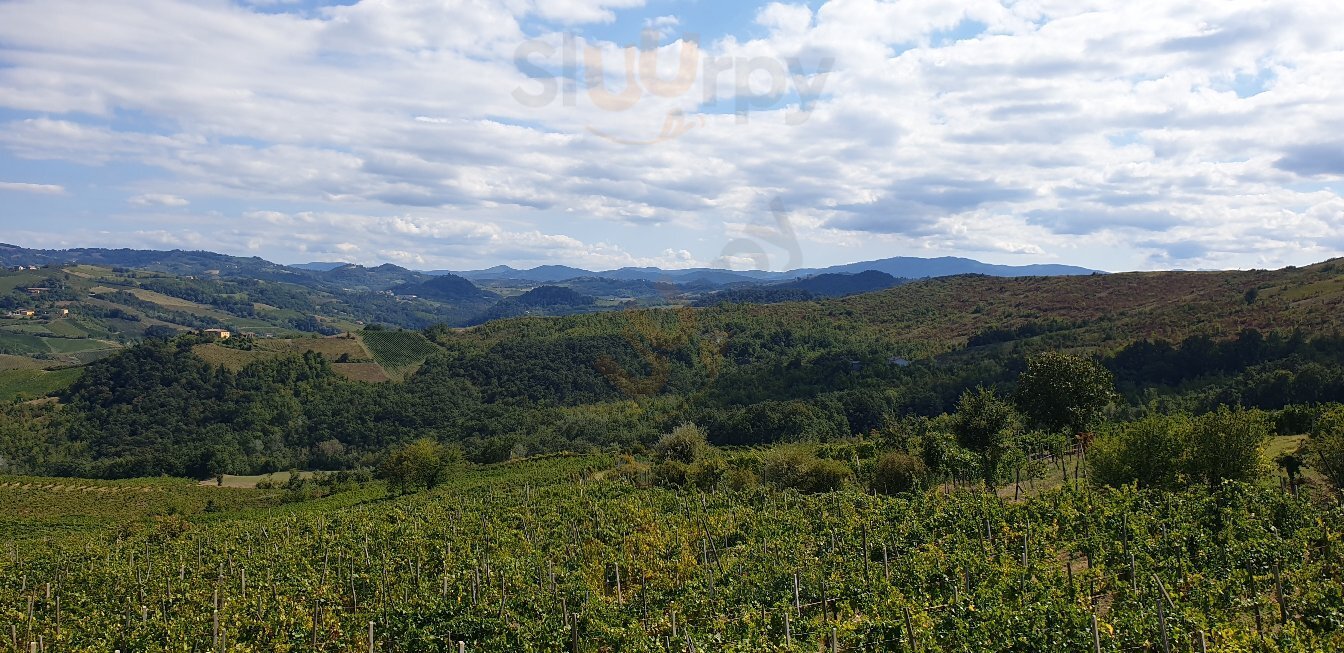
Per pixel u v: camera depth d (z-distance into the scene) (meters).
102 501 60.28
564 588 18.62
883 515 23.41
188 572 26.33
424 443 54.66
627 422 54.09
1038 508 21.22
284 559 26.55
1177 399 51.69
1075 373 33.59
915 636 13.09
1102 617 13.34
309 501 56.38
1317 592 12.58
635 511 29.02
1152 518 18.62
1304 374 46.75
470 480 52.66
